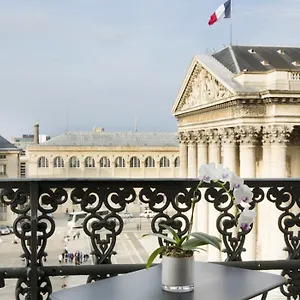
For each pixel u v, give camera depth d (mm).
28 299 4953
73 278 17859
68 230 49812
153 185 5168
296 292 5496
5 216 34625
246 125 38031
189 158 55406
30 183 4949
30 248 4961
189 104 53562
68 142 106750
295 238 5531
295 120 36969
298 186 5473
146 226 61375
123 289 3891
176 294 3770
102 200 5105
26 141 156875
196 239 3992
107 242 5145
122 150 107250
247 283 4016
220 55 50344
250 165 38125
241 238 5371
